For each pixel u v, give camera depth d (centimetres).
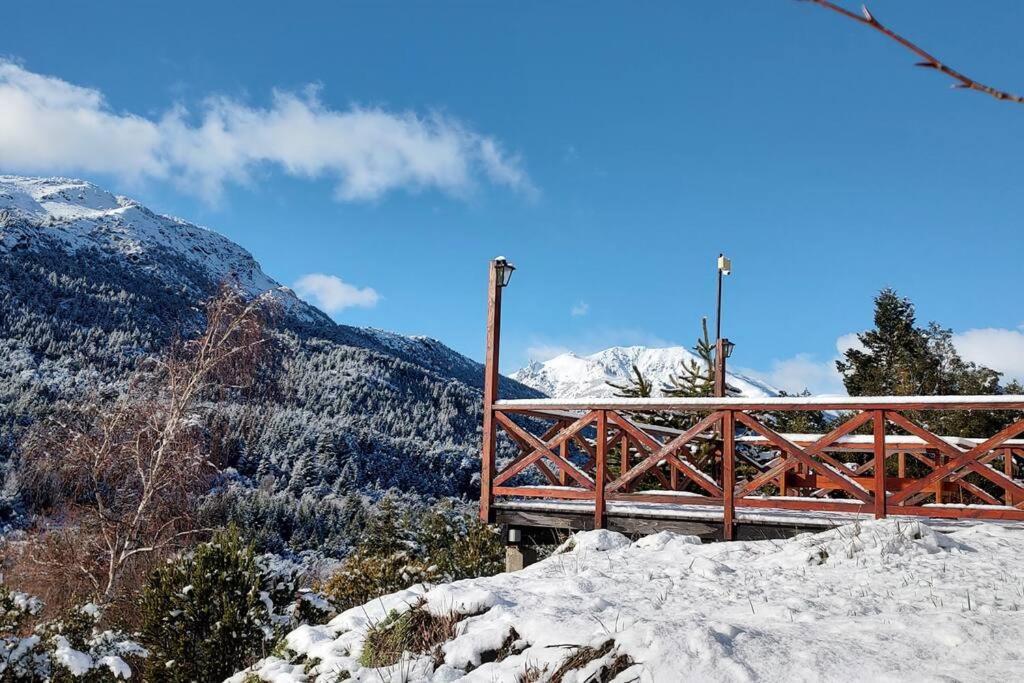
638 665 325
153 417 1355
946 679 284
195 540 1323
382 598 496
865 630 352
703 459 1067
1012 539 528
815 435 905
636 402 691
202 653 667
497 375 776
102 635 697
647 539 611
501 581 506
